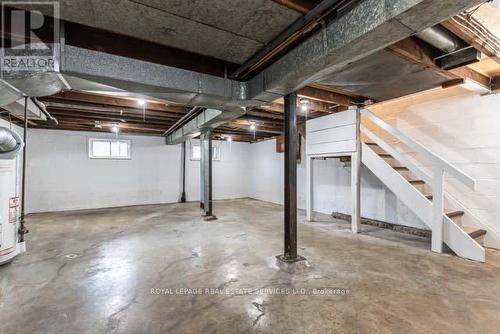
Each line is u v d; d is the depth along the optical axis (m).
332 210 6.16
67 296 2.30
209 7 1.77
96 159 7.39
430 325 1.86
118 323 1.91
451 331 1.79
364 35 1.59
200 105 3.13
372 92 3.55
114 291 2.39
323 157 5.42
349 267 2.92
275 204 8.10
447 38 2.26
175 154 8.56
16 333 1.79
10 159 3.05
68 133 7.06
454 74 2.90
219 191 9.34
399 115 4.59
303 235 4.30
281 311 2.05
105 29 2.08
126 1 1.70
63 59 1.99
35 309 2.09
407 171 4.36
